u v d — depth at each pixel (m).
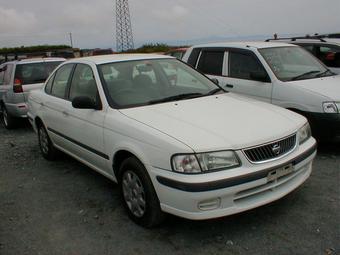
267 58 6.48
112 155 4.15
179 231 3.77
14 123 9.56
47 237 3.84
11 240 3.83
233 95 4.86
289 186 3.78
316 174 4.98
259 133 3.57
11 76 9.13
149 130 3.65
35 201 4.76
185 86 4.93
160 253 3.42
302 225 3.71
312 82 6.09
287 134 3.73
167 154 3.39
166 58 5.35
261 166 3.44
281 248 3.36
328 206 4.06
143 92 4.57
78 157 5.23
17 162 6.50
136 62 5.01
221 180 3.25
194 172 3.28
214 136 3.46
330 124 5.52
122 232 3.83
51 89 5.97
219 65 7.20
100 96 4.44
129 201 4.02
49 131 5.96
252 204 3.47
